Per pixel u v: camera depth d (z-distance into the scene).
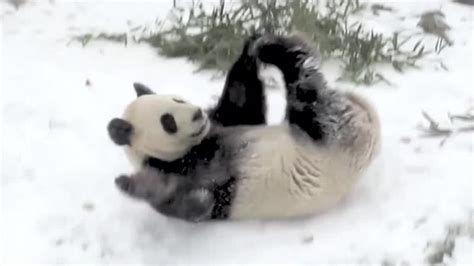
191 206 9.08
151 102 9.17
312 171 9.32
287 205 9.41
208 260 9.11
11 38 13.98
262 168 9.22
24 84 12.59
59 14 14.81
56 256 9.23
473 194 9.98
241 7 13.58
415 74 12.84
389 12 14.95
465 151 10.83
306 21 13.27
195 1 15.02
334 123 9.42
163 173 9.26
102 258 9.20
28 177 10.45
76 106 12.03
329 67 12.92
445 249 9.03
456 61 13.24
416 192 10.05
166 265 9.08
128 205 9.92
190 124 9.05
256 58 9.90
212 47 13.25
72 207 9.91
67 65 13.16
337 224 9.55
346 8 14.11
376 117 9.77
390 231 9.42
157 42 13.67
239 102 10.07
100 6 15.09
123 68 13.06
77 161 10.77
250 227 9.51
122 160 10.76
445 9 15.13
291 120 9.52
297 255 9.10
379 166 10.53
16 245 9.38
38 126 11.52
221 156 9.30
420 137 11.17
